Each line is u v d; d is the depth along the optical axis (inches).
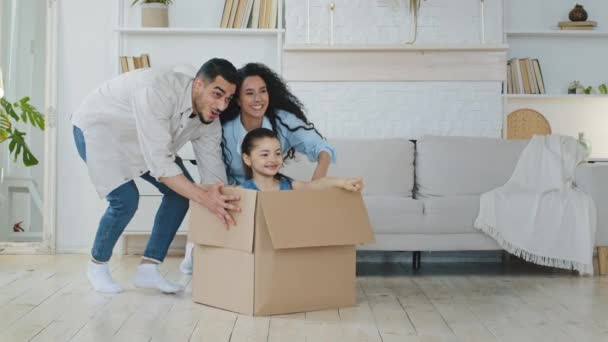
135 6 202.4
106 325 106.3
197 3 203.6
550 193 160.1
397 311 118.0
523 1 206.2
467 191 178.1
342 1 199.0
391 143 180.9
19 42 196.4
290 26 198.5
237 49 203.5
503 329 106.2
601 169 161.0
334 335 100.9
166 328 104.3
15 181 196.4
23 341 97.0
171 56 202.7
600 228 160.7
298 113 135.8
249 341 97.4
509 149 180.7
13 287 137.6
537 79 202.2
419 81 198.2
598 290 140.8
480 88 198.5
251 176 131.3
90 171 126.5
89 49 196.4
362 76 197.3
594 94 199.8
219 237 115.3
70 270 161.0
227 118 132.1
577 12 203.2
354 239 116.0
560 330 105.9
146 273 130.6
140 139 117.8
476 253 193.3
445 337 100.7
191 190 115.6
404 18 199.5
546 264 157.8
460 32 200.1
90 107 127.1
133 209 130.2
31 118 194.1
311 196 112.7
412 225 155.7
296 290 113.8
